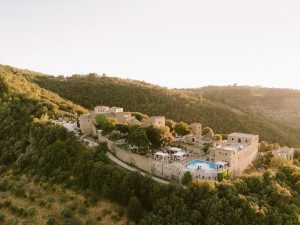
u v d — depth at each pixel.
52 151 119.62
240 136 123.56
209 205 84.12
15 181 118.38
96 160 108.94
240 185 91.12
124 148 115.31
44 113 158.12
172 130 147.00
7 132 149.62
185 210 83.69
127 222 90.25
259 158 126.19
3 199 109.81
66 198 103.25
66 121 160.25
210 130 151.38
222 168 98.94
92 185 101.69
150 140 116.69
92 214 95.44
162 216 84.25
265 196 90.31
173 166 98.75
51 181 111.38
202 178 95.38
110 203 97.38
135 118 157.38
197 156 114.25
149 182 93.75
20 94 182.88
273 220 84.81
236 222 82.31
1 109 164.75
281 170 106.69
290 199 92.00
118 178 97.75
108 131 130.00
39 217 99.19
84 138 133.75
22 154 128.00
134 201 89.62
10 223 99.12
